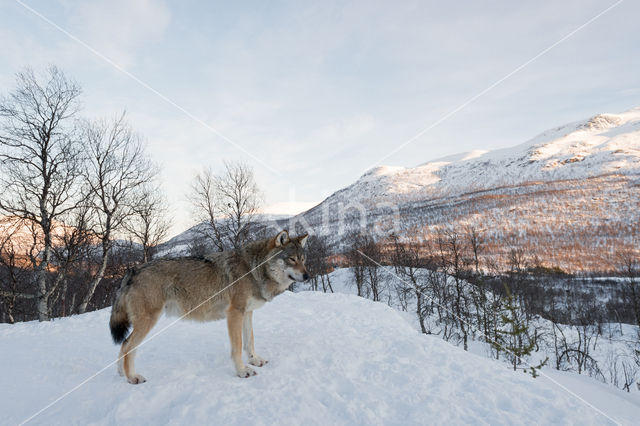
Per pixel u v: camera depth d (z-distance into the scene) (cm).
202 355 547
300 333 673
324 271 4000
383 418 352
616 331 4506
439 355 530
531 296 4681
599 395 1154
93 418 362
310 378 443
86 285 2258
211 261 488
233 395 391
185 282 468
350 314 890
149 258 2314
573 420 344
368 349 563
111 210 1909
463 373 459
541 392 406
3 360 573
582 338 3888
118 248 2191
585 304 5269
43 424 355
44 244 1642
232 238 2481
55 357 582
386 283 4169
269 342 609
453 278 3978
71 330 836
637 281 6066
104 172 1897
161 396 393
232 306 476
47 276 1823
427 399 385
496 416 351
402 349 562
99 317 980
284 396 391
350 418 350
